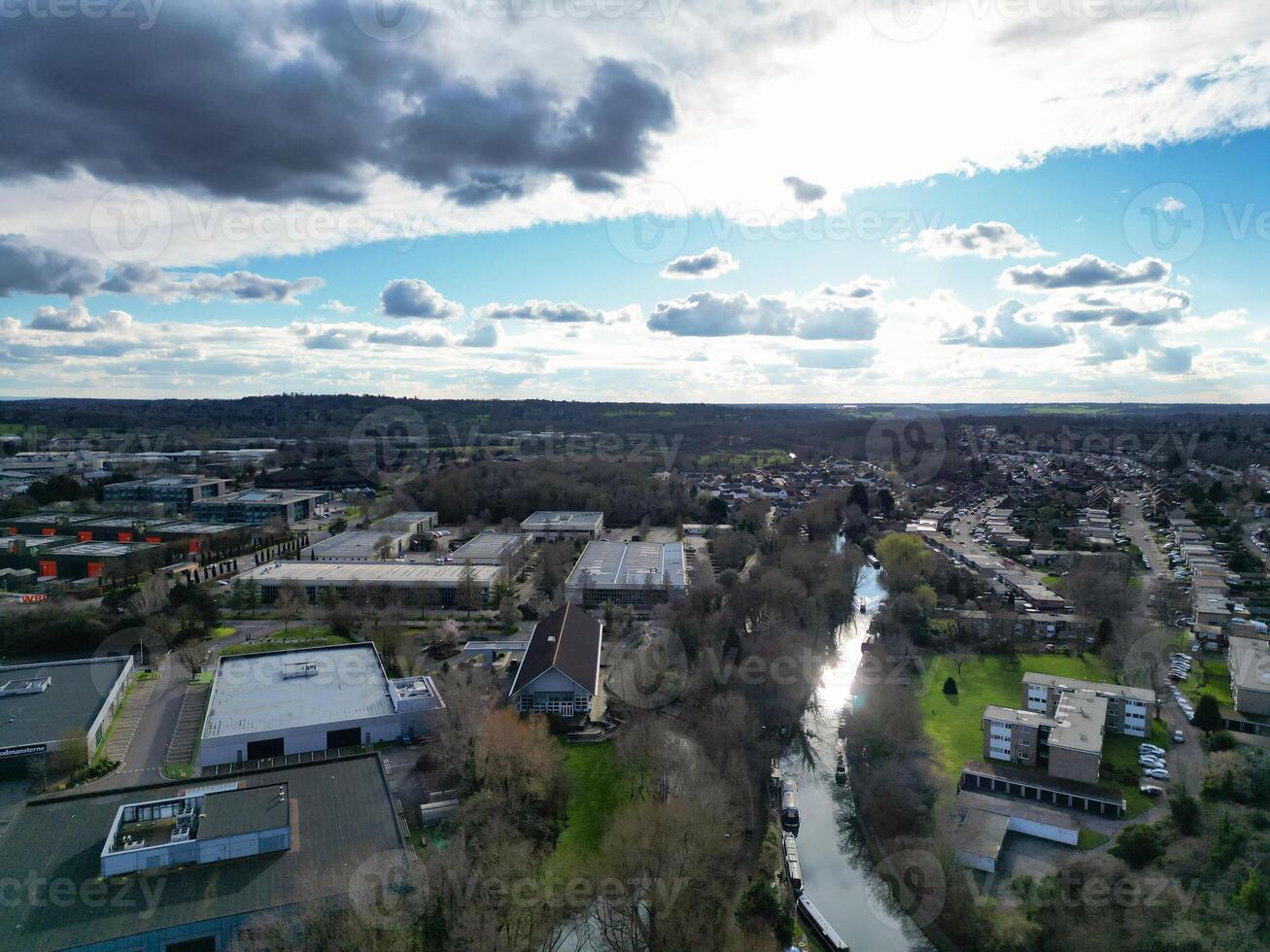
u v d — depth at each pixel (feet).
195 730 410.52
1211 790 321.32
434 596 647.97
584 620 544.21
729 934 275.18
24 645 515.09
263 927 227.20
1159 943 238.48
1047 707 438.40
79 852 258.16
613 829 299.79
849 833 366.02
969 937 285.64
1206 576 651.25
